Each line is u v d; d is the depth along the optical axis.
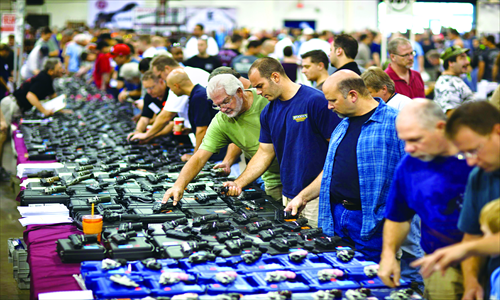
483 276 2.12
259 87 3.35
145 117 6.04
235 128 3.76
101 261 2.41
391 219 2.29
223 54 10.90
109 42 12.30
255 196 3.58
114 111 8.55
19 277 3.12
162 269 2.32
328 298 2.04
